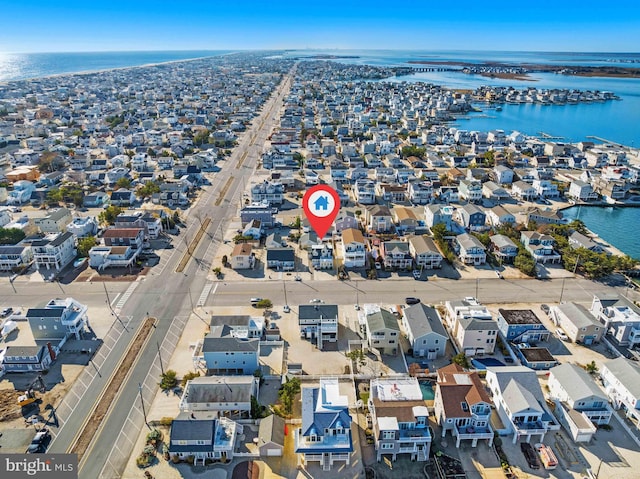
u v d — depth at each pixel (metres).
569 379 69.06
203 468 58.59
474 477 57.69
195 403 65.62
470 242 113.81
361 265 110.25
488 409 62.94
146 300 96.12
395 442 59.31
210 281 104.06
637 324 82.94
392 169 181.12
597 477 57.69
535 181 168.50
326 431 59.06
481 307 86.56
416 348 79.44
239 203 155.12
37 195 155.75
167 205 152.88
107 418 66.12
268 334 84.12
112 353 79.88
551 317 90.75
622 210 154.75
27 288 100.50
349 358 78.94
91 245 115.00
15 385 72.44
